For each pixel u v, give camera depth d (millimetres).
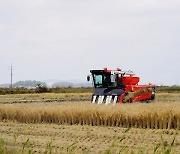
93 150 14359
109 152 7000
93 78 33750
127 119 21453
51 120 24406
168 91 78438
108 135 18359
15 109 25594
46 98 60656
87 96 66562
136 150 13625
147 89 32531
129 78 33250
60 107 24672
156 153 6750
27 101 50125
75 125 22734
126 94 31734
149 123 20719
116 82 32875
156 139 16734
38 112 24688
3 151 8430
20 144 14828
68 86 99062
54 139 17375
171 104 23875
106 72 33031
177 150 13727
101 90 33062
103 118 22266
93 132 19484
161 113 20359
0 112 26141
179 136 17531
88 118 22859
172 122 20281
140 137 17375
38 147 14938
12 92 81625
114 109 22281
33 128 21531
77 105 25656
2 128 21672
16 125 23203
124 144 15336
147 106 22484
